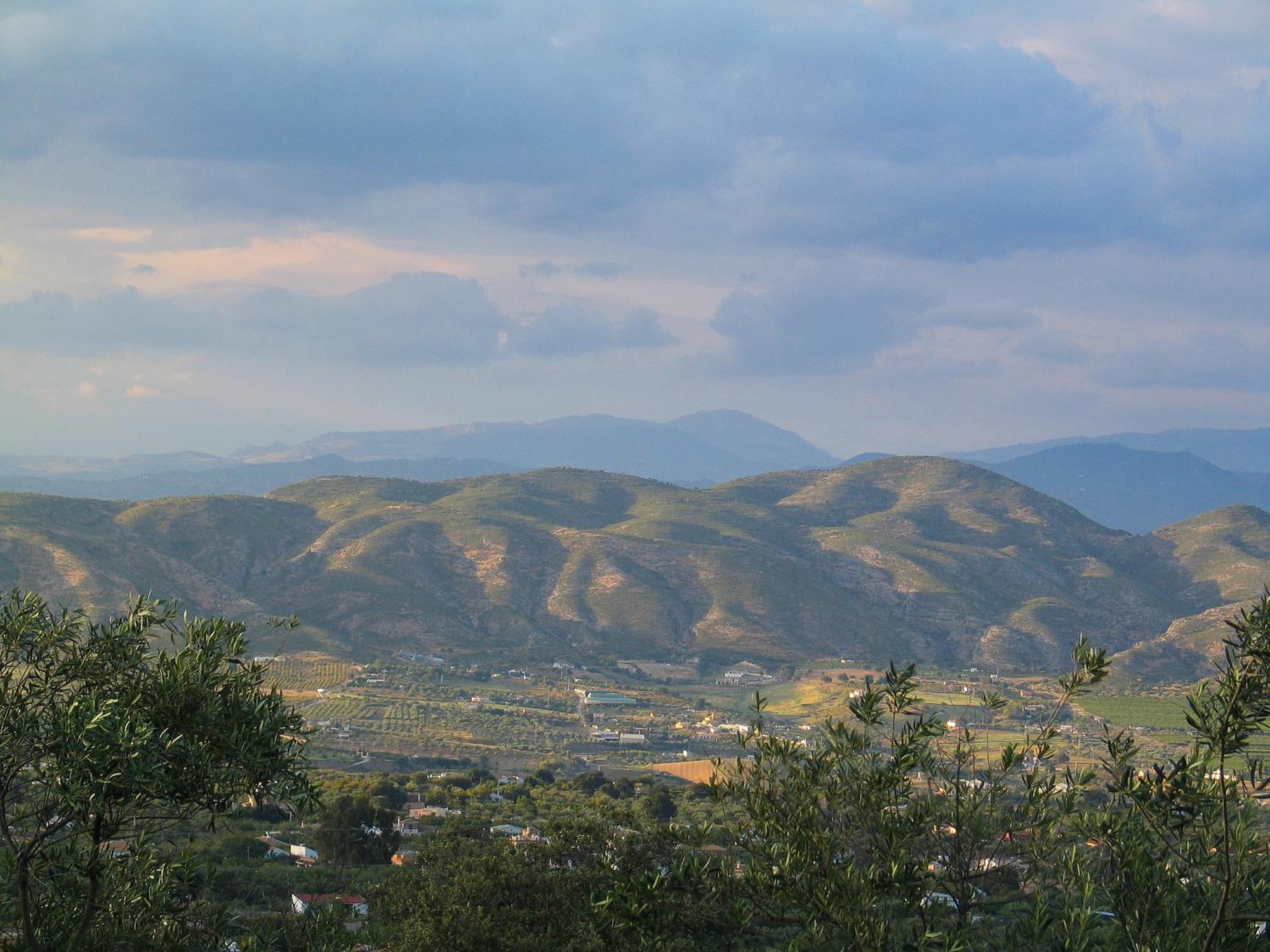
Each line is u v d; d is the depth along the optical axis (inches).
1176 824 509.7
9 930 607.8
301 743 628.1
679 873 551.8
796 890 518.0
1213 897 494.3
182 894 650.8
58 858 601.0
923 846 546.0
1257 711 482.9
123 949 616.1
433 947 1331.2
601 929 1238.3
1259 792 498.0
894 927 520.4
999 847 529.0
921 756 569.3
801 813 551.8
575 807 3422.7
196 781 579.8
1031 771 550.3
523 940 1344.7
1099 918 505.4
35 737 568.1
